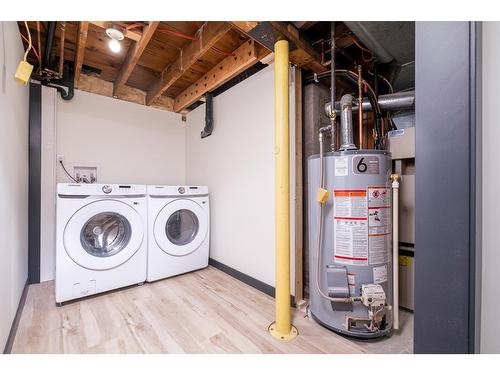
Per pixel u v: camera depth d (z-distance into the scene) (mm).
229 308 1717
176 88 2932
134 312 1646
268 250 1979
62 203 1734
